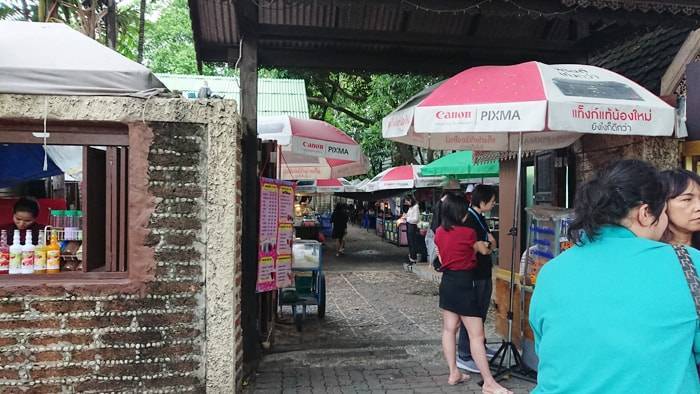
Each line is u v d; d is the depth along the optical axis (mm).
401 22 6371
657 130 4086
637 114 4035
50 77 3717
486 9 4859
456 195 4711
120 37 9711
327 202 35250
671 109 4152
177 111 3840
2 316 3676
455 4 4832
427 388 4645
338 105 20250
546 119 3812
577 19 5004
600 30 6039
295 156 8797
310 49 6438
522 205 7727
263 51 6363
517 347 5176
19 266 3869
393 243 20188
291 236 5754
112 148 3930
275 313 6781
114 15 7105
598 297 1567
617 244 1649
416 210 13641
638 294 1525
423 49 6484
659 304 1499
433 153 19281
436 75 6809
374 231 27281
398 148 18828
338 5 4754
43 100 3693
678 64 5262
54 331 3729
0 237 4281
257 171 5242
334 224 16484
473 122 3996
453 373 4699
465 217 4613
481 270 4734
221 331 3928
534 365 4777
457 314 4602
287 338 6363
